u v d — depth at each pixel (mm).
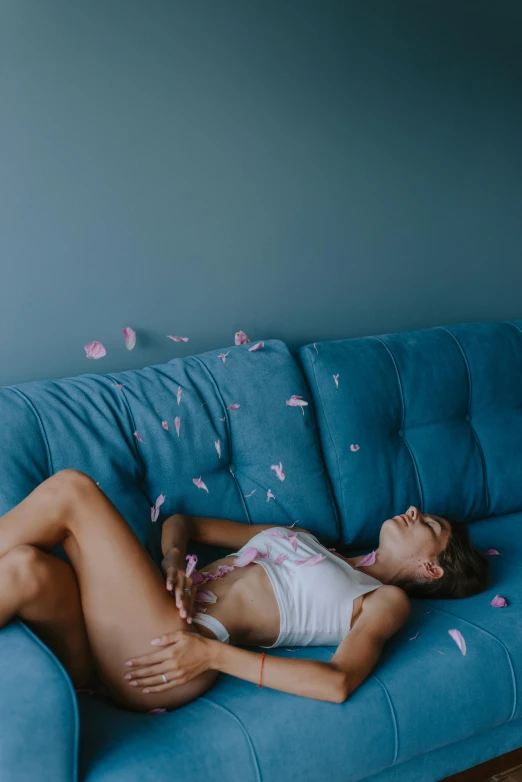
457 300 2840
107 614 1421
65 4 1949
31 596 1321
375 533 2170
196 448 1929
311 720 1390
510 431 2461
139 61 2074
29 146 1948
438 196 2723
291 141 2371
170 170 2164
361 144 2516
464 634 1696
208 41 2180
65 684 1207
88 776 1221
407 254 2684
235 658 1448
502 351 2518
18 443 1690
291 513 2029
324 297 2520
